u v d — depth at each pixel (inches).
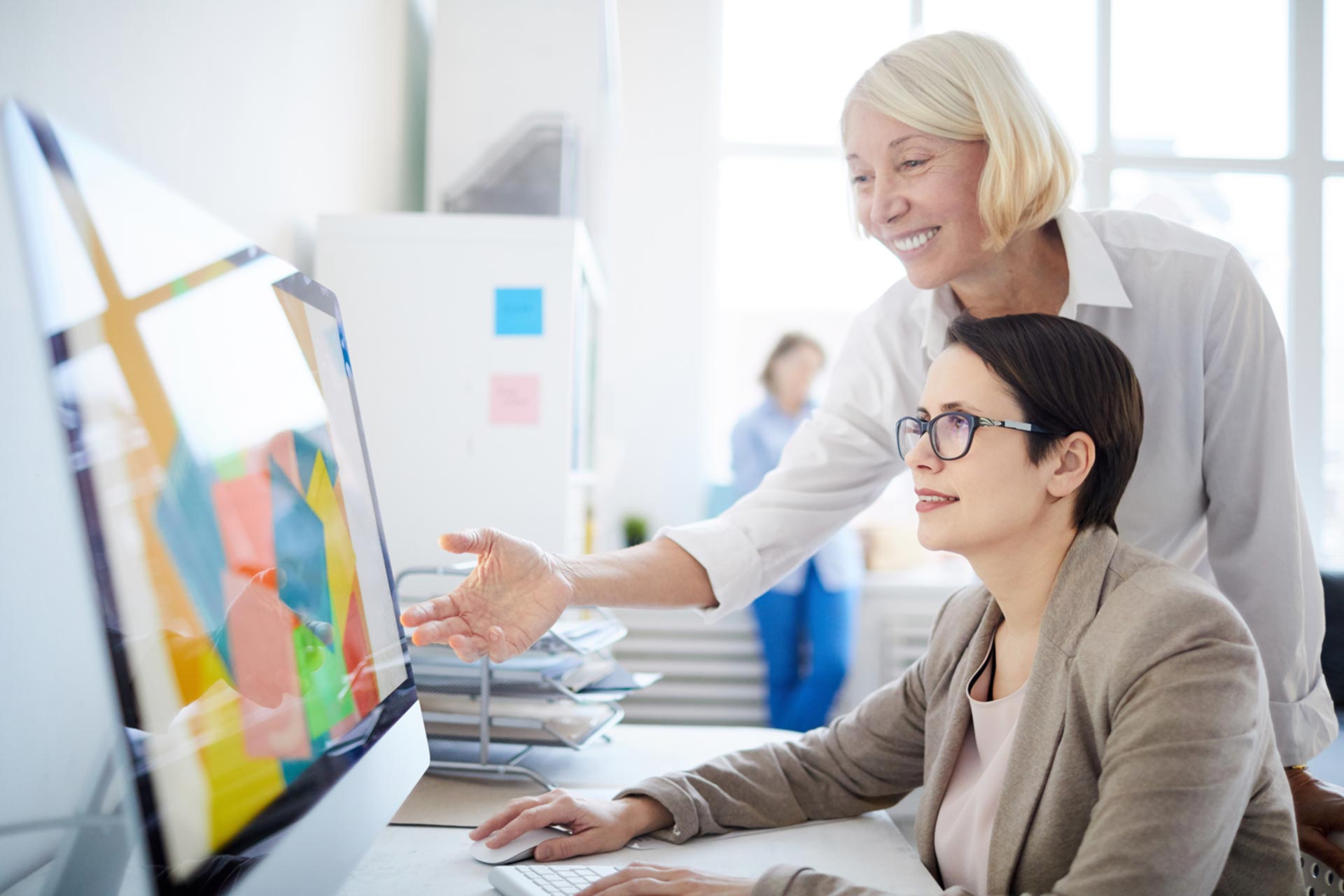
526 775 44.3
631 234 128.1
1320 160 135.2
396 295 63.0
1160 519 45.8
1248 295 43.7
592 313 90.0
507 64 81.8
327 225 62.1
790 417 122.3
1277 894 32.3
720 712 120.1
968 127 39.9
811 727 112.4
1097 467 33.8
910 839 103.6
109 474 18.5
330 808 25.9
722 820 38.4
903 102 40.4
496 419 63.0
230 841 20.4
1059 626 32.4
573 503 67.0
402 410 62.9
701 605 47.3
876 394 50.7
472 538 37.8
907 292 49.4
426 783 43.5
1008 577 35.0
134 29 37.4
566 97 81.7
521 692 45.2
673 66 129.0
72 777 27.9
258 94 51.4
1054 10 135.5
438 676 45.8
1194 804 26.5
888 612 123.9
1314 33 134.9
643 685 47.9
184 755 19.3
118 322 19.8
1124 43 135.8
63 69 32.3
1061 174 40.7
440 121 81.3
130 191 21.2
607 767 46.4
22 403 26.3
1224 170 135.4
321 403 32.0
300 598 26.8
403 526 62.9
